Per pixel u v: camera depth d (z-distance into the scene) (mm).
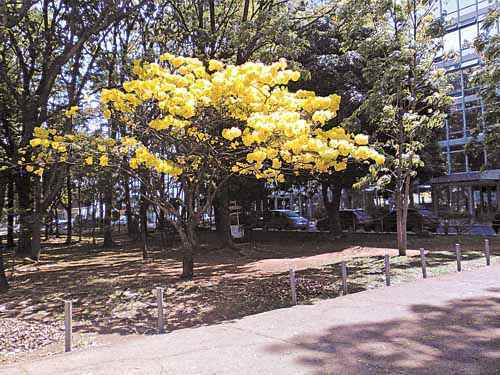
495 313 6625
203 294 9781
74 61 15992
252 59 15594
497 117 16047
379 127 13398
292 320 6805
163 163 8328
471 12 25109
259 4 17344
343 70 16141
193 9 17188
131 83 8094
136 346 5910
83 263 17672
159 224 27078
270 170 9508
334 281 10273
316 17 16891
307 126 7723
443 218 22859
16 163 11672
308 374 4566
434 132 18562
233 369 4809
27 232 21453
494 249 14617
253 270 13234
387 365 4723
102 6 12555
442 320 6344
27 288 11914
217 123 8773
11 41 15344
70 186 28109
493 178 24656
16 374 5000
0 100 15727
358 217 27406
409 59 12688
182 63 8734
